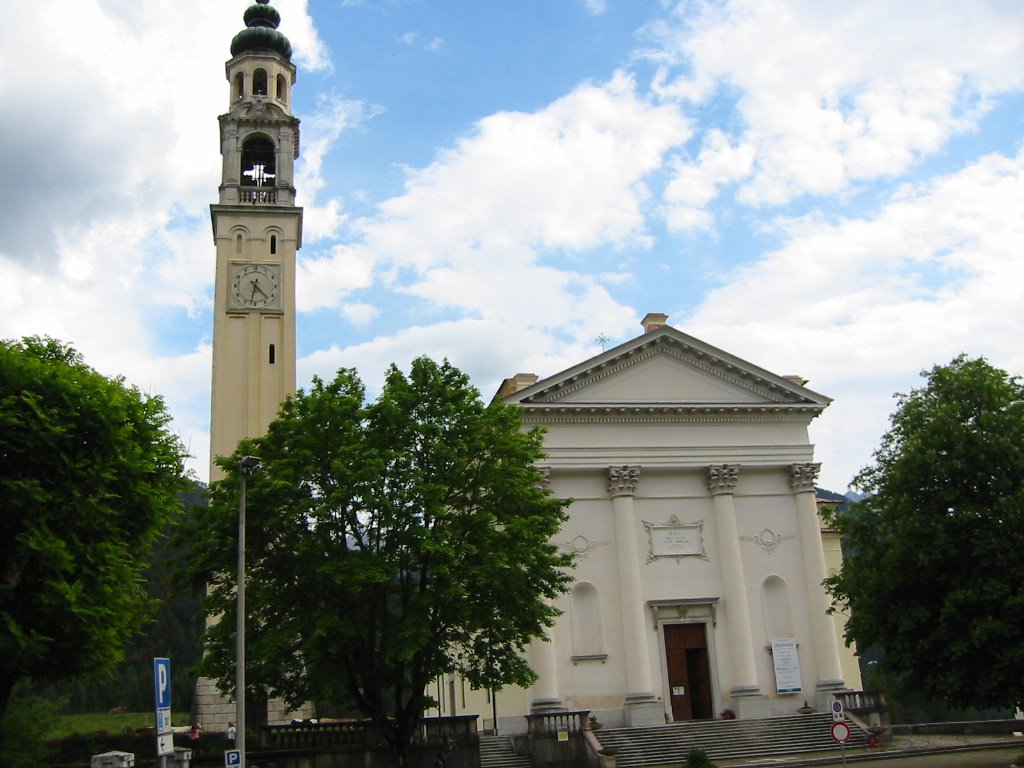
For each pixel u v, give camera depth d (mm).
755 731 44406
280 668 31453
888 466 36312
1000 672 30703
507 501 33906
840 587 37406
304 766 35719
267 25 61625
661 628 48188
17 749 28484
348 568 30656
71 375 29141
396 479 32438
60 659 28234
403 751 32344
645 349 50938
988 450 32969
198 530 33625
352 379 35281
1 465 27250
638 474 49312
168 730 16750
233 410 52062
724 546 49406
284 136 57938
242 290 53938
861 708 46188
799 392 51969
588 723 42656
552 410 49031
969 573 32500
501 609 32812
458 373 35875
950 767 34656
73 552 27609
